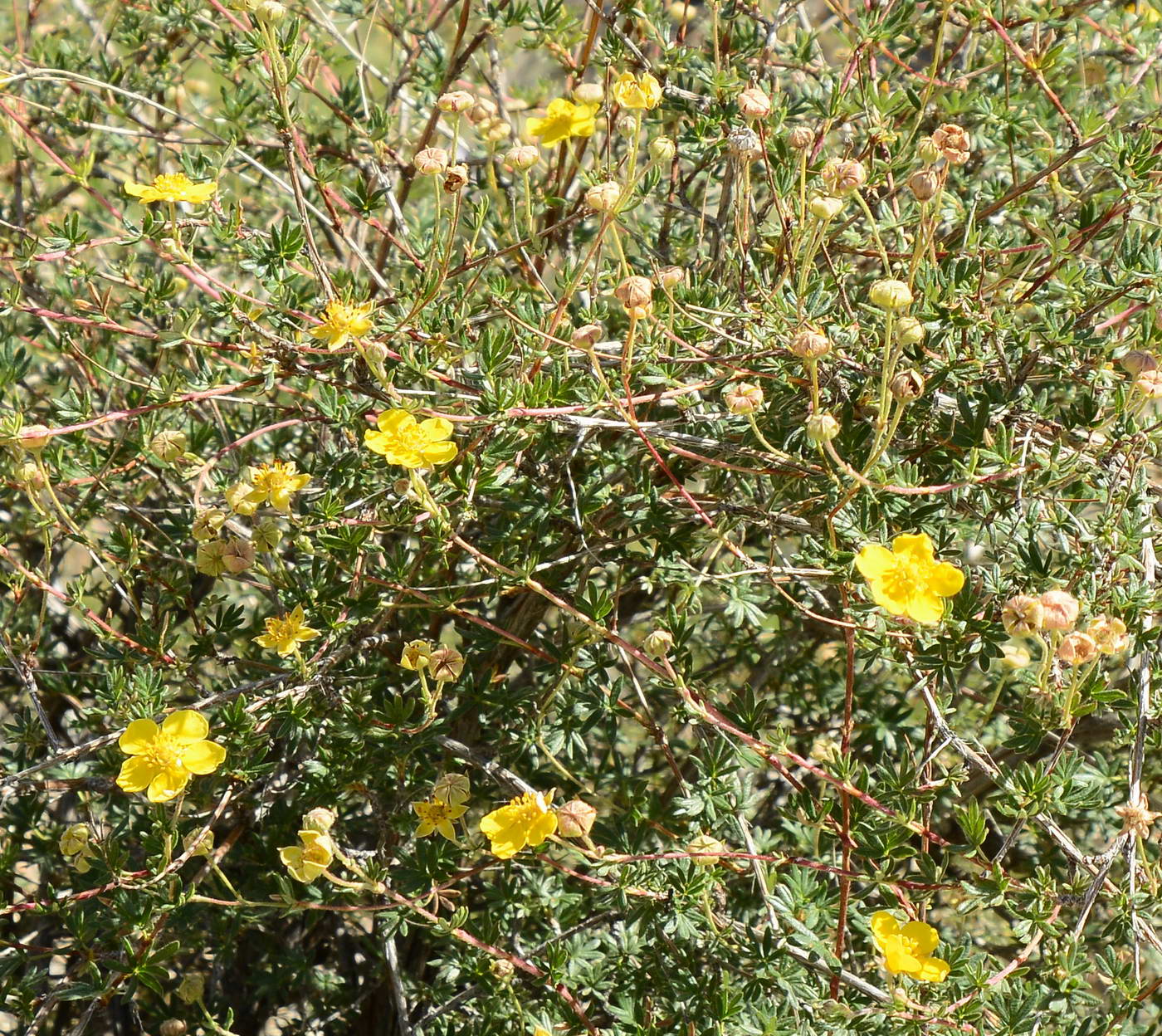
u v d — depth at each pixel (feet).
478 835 2.51
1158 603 2.35
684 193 2.83
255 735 2.50
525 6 2.77
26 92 2.94
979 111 2.68
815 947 2.34
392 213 2.89
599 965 2.52
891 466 2.41
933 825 2.85
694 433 2.56
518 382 2.45
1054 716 2.37
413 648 2.44
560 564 2.51
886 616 2.38
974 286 2.51
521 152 2.50
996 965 2.46
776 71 2.80
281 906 2.44
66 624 3.05
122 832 2.68
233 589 3.16
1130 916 2.29
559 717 2.60
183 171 2.64
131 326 2.91
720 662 2.96
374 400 2.52
